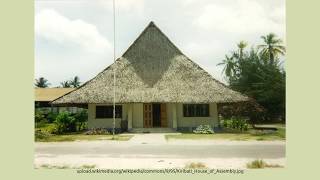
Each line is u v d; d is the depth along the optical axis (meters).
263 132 28.33
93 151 19.83
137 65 31.00
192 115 30.44
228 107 37.38
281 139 24.56
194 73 30.66
